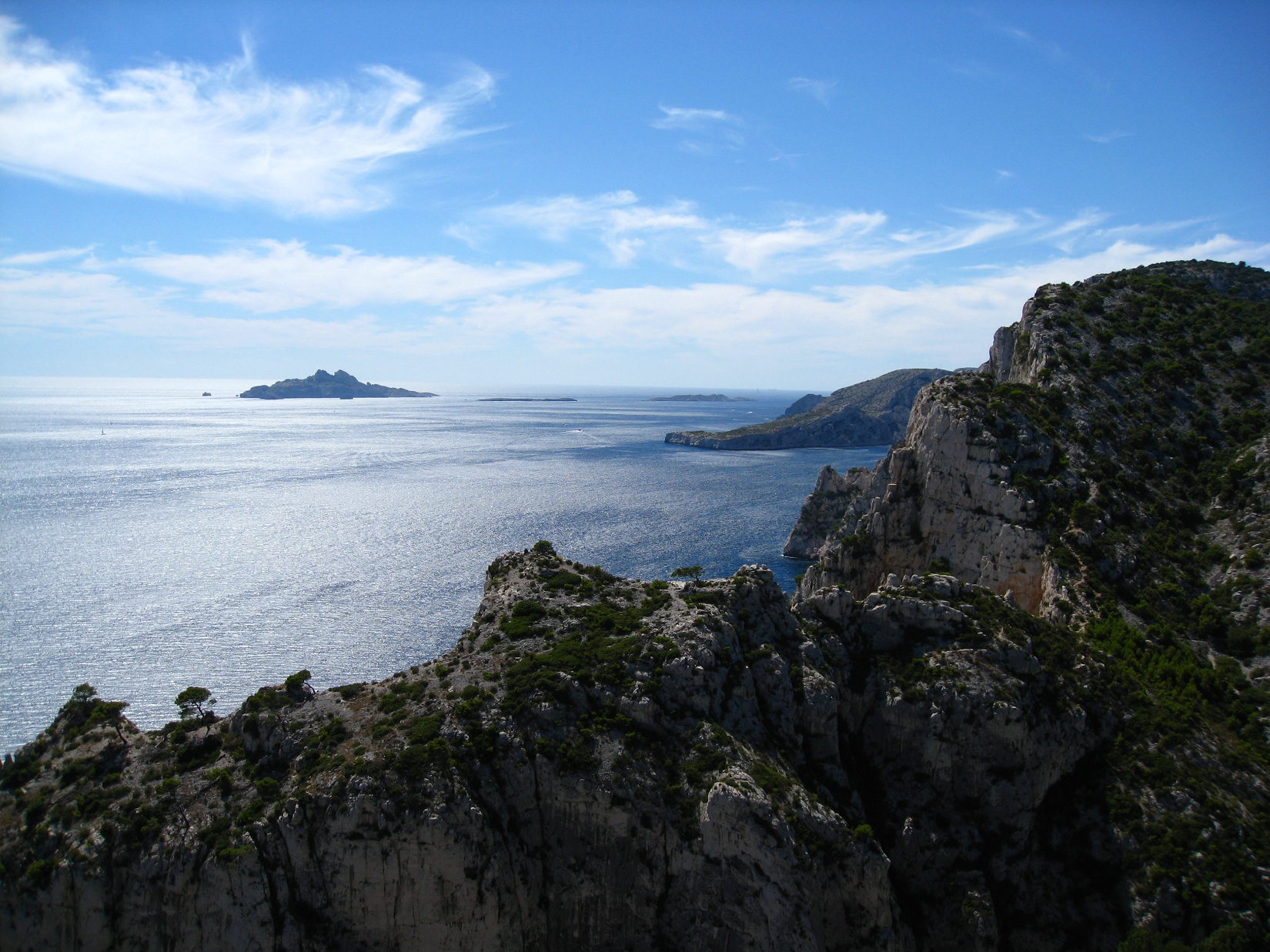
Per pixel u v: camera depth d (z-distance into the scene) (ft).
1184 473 261.65
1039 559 238.07
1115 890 158.30
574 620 184.85
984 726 169.37
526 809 147.95
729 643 173.99
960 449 266.36
